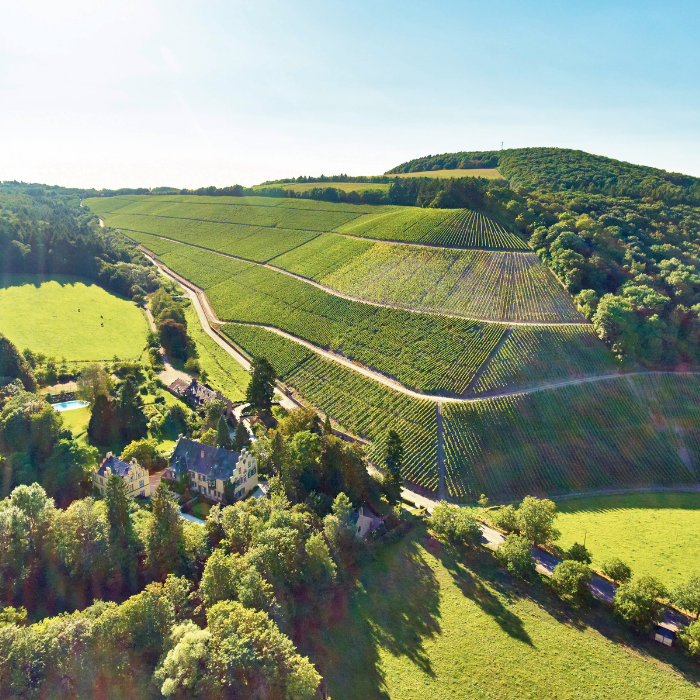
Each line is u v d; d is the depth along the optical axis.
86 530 62.94
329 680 55.59
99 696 45.91
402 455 98.81
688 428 118.25
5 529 60.28
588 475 108.44
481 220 190.75
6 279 190.12
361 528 81.81
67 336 156.62
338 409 127.12
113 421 103.50
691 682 56.97
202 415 120.62
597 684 56.72
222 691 46.66
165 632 51.06
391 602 69.50
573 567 69.88
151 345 157.62
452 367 128.38
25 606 57.22
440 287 159.75
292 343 158.38
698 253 161.38
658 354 127.88
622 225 177.25
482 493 101.94
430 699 54.50
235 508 72.94
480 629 65.00
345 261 196.62
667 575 77.12
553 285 150.00
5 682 43.12
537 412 116.69
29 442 89.31
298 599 65.44
